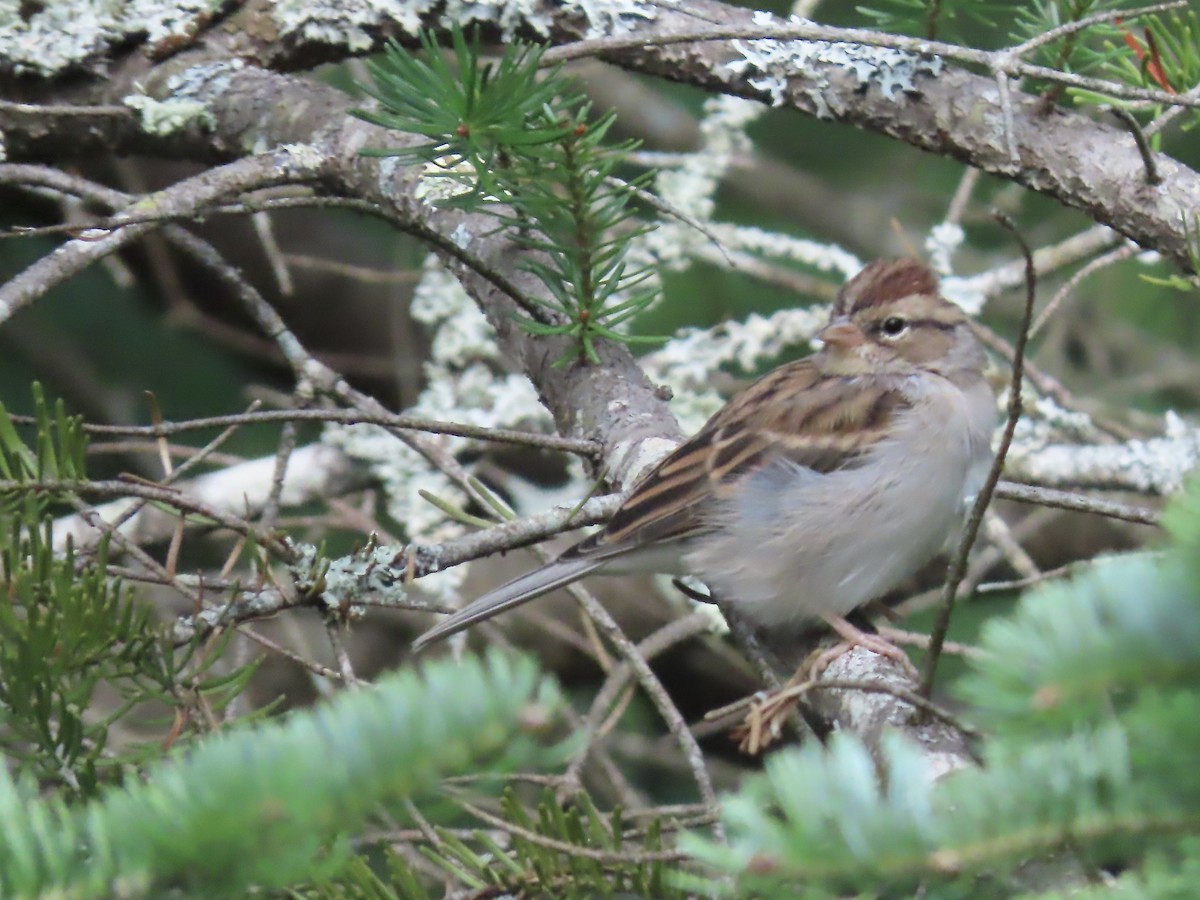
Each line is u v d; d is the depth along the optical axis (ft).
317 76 14.23
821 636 13.75
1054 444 14.06
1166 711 10.47
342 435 14.06
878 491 13.73
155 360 14.21
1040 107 13.74
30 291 13.64
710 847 11.40
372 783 11.21
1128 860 11.64
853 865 11.11
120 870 11.10
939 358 13.78
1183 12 13.93
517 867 13.35
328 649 14.19
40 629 13.35
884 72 13.76
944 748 13.41
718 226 14.14
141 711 13.83
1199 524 10.46
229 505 14.06
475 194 13.65
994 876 11.71
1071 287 13.96
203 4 13.85
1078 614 10.75
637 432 13.74
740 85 13.78
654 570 13.76
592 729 13.78
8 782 11.65
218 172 13.75
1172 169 13.70
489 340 14.12
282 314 14.37
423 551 13.58
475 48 13.60
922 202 14.37
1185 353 14.30
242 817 11.08
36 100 13.84
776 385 13.79
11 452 13.50
